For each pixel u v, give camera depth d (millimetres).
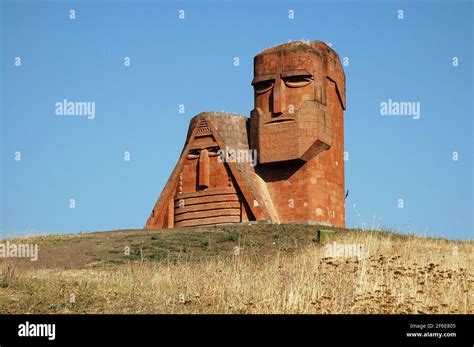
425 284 25469
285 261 32375
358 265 27938
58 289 25188
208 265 30047
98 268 32250
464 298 23812
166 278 27266
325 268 27859
